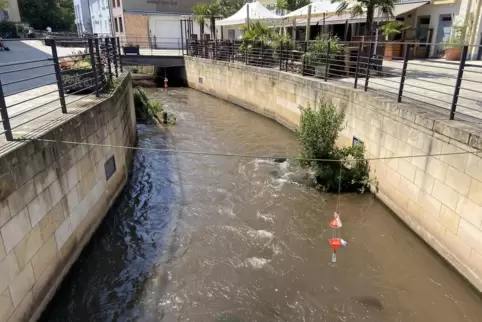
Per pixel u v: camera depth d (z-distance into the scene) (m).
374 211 7.78
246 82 17.39
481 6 15.75
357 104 9.13
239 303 5.38
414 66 15.14
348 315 5.18
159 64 24.50
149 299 5.44
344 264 6.20
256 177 9.50
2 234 4.05
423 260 6.26
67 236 5.69
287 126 14.22
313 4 16.05
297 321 5.09
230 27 30.53
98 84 8.08
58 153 5.37
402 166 7.16
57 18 51.72
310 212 7.77
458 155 5.60
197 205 8.09
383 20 16.23
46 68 13.87
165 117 15.00
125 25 34.38
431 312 5.22
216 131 13.93
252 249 6.57
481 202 5.19
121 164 8.77
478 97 8.68
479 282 5.29
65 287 5.55
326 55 12.03
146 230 7.15
